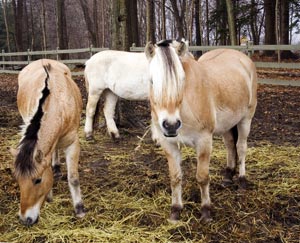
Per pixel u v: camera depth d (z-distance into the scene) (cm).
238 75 405
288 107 877
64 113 357
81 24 4041
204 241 335
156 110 317
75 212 384
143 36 3347
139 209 395
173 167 362
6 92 1213
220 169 498
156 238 341
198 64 362
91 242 335
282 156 543
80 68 1678
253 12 1889
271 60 1627
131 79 619
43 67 431
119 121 717
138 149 598
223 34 2002
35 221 307
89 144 636
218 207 395
